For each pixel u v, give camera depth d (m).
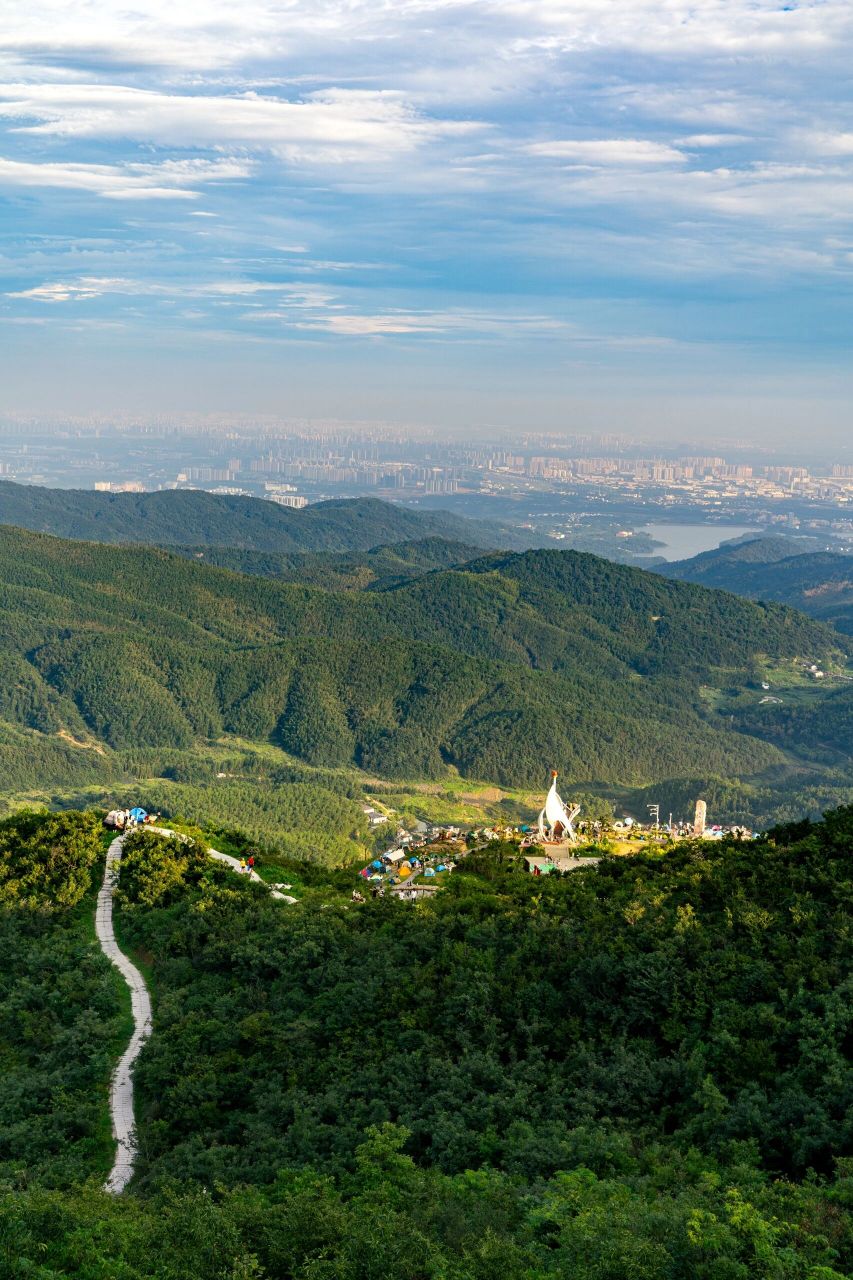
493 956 61.34
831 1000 46.97
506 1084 49.16
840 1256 33.22
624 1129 44.69
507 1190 39.97
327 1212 38.19
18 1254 38.59
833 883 59.31
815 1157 39.97
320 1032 60.97
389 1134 45.03
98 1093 61.47
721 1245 32.34
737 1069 46.00
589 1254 33.72
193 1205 39.66
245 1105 57.31
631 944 57.00
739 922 56.72
